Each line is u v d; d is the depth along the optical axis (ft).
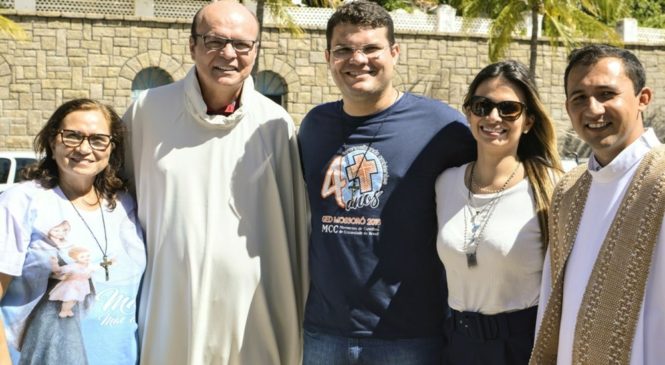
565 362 10.05
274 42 71.46
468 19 71.41
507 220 11.55
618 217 9.54
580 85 9.85
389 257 12.55
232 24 13.14
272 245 14.10
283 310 14.26
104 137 12.55
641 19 97.30
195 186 13.58
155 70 70.08
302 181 14.43
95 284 12.17
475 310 11.72
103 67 68.08
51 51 66.69
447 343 12.48
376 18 12.59
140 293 13.64
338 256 12.76
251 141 13.91
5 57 65.67
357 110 12.97
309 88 72.59
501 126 11.66
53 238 11.97
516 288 11.51
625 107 9.65
